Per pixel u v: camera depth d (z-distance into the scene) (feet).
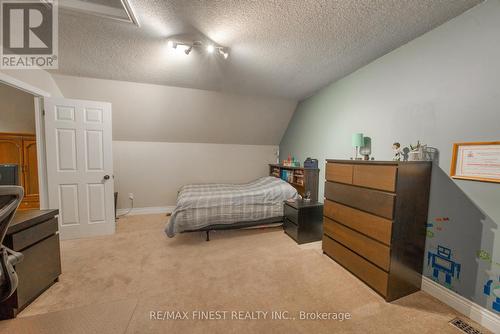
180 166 13.83
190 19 5.33
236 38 6.20
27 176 11.71
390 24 5.47
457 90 5.15
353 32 5.85
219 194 9.82
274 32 5.88
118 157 12.53
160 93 10.71
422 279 5.93
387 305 5.29
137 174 12.96
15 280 3.51
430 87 5.73
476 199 4.84
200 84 10.17
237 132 14.14
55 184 8.59
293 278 6.38
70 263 7.06
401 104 6.56
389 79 6.96
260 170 15.79
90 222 9.29
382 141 7.23
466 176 4.99
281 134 15.20
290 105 13.07
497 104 4.48
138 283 6.02
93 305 5.11
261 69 8.38
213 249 8.34
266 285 6.01
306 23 5.46
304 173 10.66
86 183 9.09
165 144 13.39
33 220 5.08
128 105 10.93
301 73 8.76
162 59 7.61
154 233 9.91
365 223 6.06
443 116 5.45
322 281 6.24
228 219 9.46
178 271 6.70
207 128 13.30
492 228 4.60
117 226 10.78
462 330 4.56
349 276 6.51
